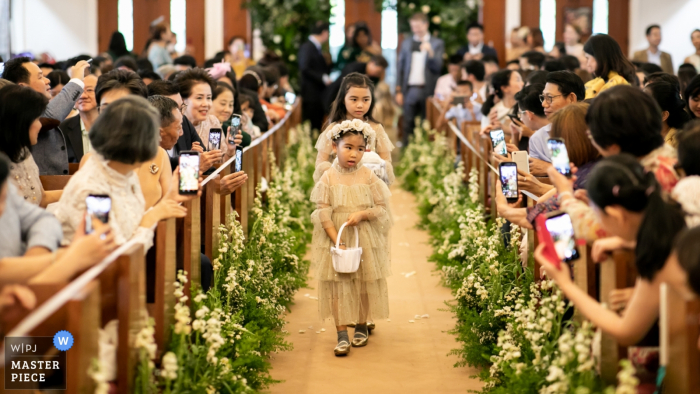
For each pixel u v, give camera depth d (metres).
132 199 3.16
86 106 5.18
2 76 4.98
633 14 14.32
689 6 13.48
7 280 2.63
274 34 14.24
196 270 3.70
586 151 3.48
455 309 4.73
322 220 4.36
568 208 2.93
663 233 2.40
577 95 4.75
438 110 10.36
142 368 2.66
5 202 2.71
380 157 5.02
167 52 11.48
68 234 3.04
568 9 14.59
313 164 10.25
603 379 2.72
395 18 15.16
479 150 6.89
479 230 5.19
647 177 2.49
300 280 5.76
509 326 3.68
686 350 2.26
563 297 3.45
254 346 3.80
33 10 13.62
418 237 7.67
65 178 4.20
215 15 14.96
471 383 3.95
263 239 5.20
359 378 4.03
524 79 7.67
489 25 14.45
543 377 3.09
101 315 2.62
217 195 4.23
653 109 2.92
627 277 2.64
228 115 6.21
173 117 4.30
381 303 4.46
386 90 12.02
